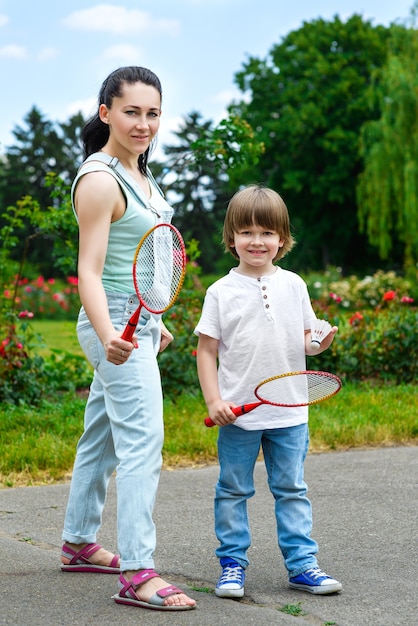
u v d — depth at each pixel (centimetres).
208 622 292
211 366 338
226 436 339
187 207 6150
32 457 549
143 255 324
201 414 676
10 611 304
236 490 338
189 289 838
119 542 313
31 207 821
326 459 570
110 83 326
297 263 4525
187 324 792
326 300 1012
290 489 338
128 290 325
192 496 480
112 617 297
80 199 318
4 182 6097
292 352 339
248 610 306
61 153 6294
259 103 4203
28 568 355
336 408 708
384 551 381
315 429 627
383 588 333
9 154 6159
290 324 338
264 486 500
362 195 2931
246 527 339
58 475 532
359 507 454
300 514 338
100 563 350
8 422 641
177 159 863
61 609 306
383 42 4216
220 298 338
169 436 609
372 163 2755
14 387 738
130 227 323
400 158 2673
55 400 770
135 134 323
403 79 2628
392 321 895
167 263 329
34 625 290
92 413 347
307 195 4253
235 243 341
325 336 335
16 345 740
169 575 353
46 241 5488
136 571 310
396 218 2838
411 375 867
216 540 400
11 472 533
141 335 326
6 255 823
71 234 821
